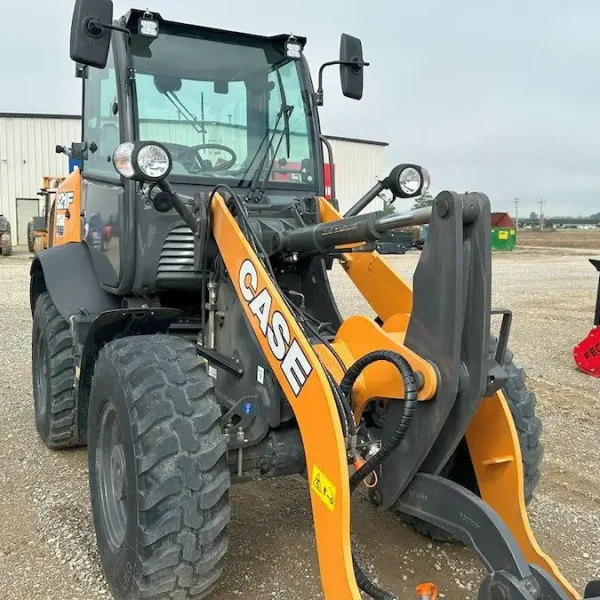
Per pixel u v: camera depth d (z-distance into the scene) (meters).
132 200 3.42
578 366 7.23
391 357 2.33
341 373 2.60
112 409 2.84
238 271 2.86
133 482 2.54
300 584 3.03
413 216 2.36
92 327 3.07
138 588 2.54
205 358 3.03
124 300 3.80
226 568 3.13
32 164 30.48
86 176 4.22
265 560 3.22
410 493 2.48
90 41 2.95
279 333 2.57
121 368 2.74
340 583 2.20
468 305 2.23
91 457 3.07
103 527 2.90
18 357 7.41
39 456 4.50
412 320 2.37
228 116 3.80
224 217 2.99
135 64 3.61
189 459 2.51
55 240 5.22
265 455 2.92
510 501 2.65
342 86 3.92
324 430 2.30
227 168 3.77
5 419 5.27
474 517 2.22
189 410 2.59
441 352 2.25
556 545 3.47
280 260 3.27
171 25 3.68
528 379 6.88
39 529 3.49
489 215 2.17
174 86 3.68
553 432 5.25
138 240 3.45
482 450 2.74
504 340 2.40
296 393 2.46
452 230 2.18
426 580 3.10
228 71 3.81
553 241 44.59
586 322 10.47
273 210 3.73
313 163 4.00
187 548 2.49
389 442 2.29
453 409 2.34
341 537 2.21
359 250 2.71
